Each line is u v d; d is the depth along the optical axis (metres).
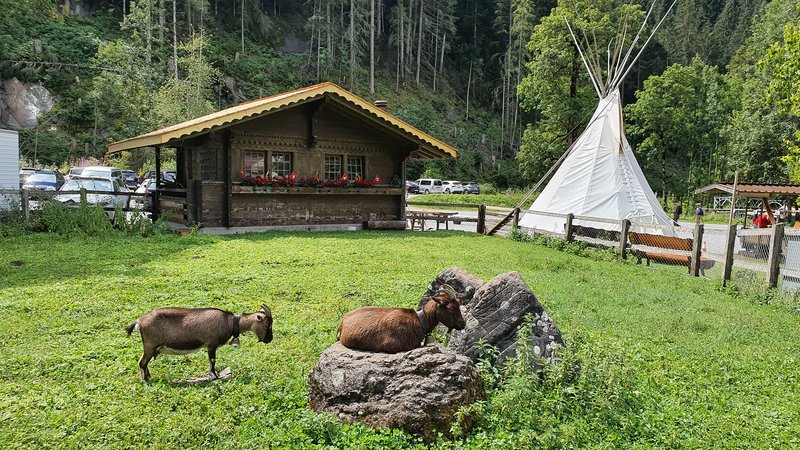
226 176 17.09
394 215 20.95
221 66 61.56
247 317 5.34
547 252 15.57
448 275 6.45
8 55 45.38
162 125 40.75
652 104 51.66
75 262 10.94
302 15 80.69
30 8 51.81
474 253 14.39
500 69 80.56
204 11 62.84
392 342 4.76
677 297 10.22
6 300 7.92
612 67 21.27
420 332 4.89
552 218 19.16
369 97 69.06
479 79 85.38
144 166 41.47
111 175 26.22
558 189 19.50
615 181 18.69
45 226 15.34
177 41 60.91
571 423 4.49
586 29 39.94
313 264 11.70
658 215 18.94
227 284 9.41
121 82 44.88
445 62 86.81
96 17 60.53
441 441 4.07
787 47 17.83
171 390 4.97
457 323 4.93
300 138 18.55
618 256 15.02
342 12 74.00
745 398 5.41
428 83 80.75
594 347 5.85
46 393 4.88
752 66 56.56
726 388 5.66
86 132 44.69
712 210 43.34
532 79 45.66
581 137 20.19
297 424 4.30
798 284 10.52
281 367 5.64
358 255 13.08
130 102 44.31
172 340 5.06
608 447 4.22
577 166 19.52
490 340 5.51
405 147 20.56
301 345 6.35
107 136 43.97
